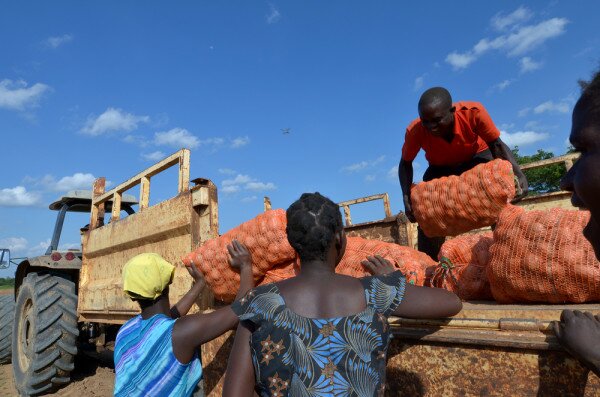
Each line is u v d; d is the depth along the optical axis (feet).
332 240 4.67
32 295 16.96
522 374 4.46
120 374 6.20
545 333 4.36
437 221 9.20
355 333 4.20
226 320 6.00
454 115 10.52
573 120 2.77
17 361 17.74
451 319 5.04
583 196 2.66
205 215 10.21
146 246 12.76
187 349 6.00
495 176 8.26
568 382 4.16
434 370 5.15
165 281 6.68
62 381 17.02
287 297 4.37
